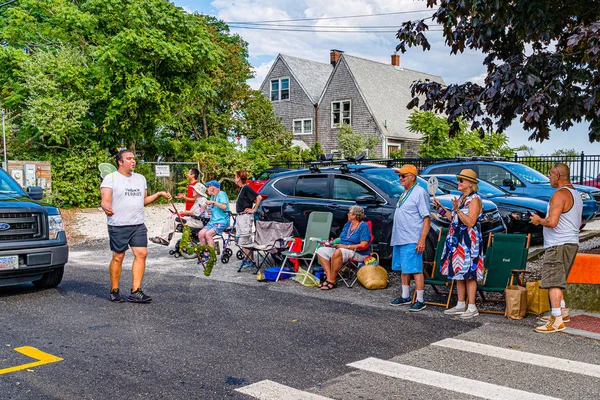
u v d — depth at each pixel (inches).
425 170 592.1
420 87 321.4
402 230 274.1
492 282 277.3
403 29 320.2
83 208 868.0
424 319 255.9
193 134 1316.4
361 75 1414.9
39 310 268.2
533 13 286.4
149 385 172.1
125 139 939.3
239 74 1289.4
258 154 1175.0
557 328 232.1
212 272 381.1
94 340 219.3
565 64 291.7
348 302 291.1
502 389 169.6
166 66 919.0
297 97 1513.3
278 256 387.9
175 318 254.4
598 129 291.9
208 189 412.2
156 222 708.7
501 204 463.5
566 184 232.1
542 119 295.3
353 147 1277.1
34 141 885.2
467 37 321.7
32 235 299.4
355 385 172.7
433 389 169.6
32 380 175.5
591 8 297.3
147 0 877.2
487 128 309.0
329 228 352.8
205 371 184.9
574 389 169.9
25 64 844.6
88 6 905.5
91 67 889.5
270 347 211.6
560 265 231.0
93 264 418.9
